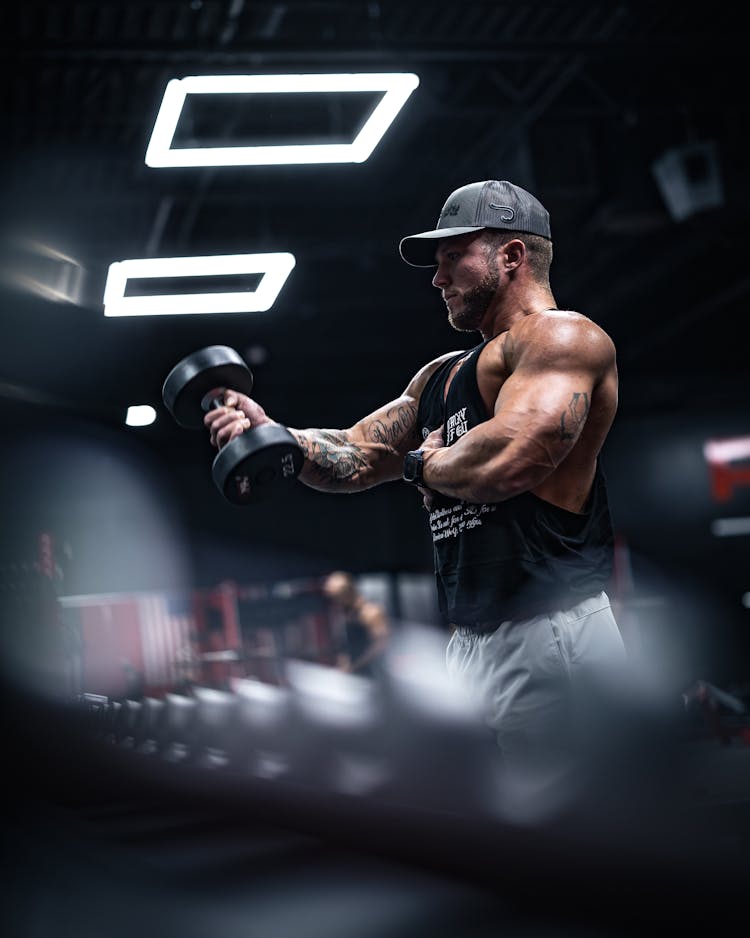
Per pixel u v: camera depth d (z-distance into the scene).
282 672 7.43
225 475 1.79
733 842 0.93
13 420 11.19
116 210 9.48
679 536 14.58
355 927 0.78
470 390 1.88
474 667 1.87
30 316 8.30
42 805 1.19
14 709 1.36
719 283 11.78
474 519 1.81
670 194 8.84
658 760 1.76
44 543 2.35
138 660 5.86
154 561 14.47
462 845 0.94
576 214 9.72
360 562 15.45
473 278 1.89
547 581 1.76
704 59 8.34
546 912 0.80
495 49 7.33
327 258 10.84
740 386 14.25
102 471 14.00
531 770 1.76
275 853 0.99
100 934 0.87
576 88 9.16
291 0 6.98
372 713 6.67
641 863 0.87
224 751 5.29
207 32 7.39
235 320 11.54
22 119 7.97
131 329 9.61
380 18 7.33
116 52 6.89
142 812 1.20
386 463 2.12
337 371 13.91
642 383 14.38
